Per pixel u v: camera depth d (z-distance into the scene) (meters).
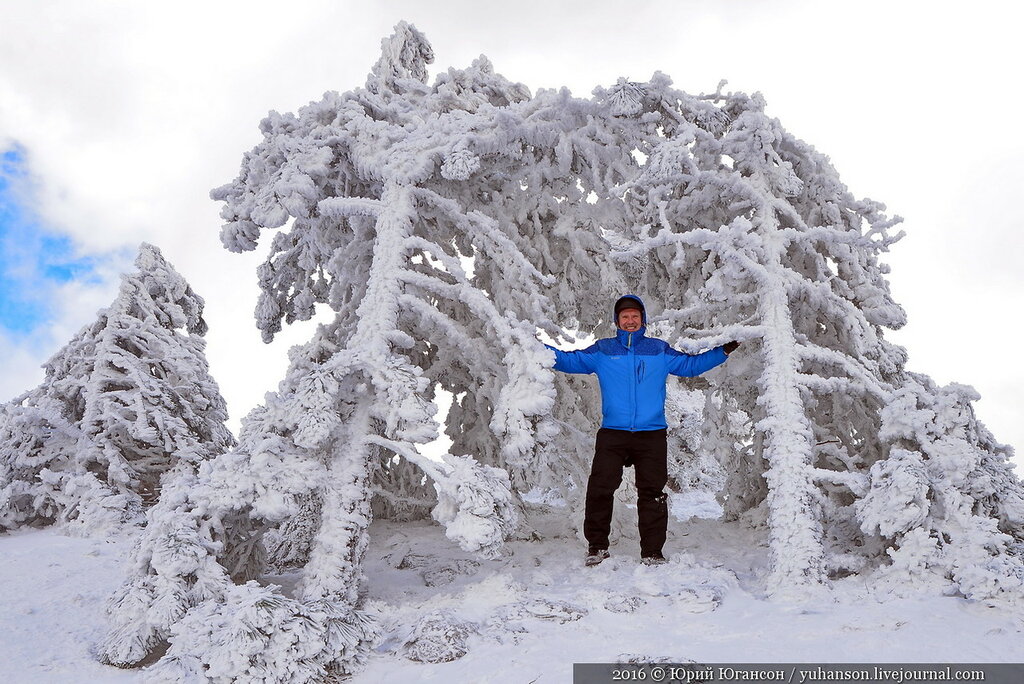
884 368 4.29
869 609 2.88
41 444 6.54
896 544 3.36
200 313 8.27
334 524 3.18
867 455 4.36
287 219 4.50
